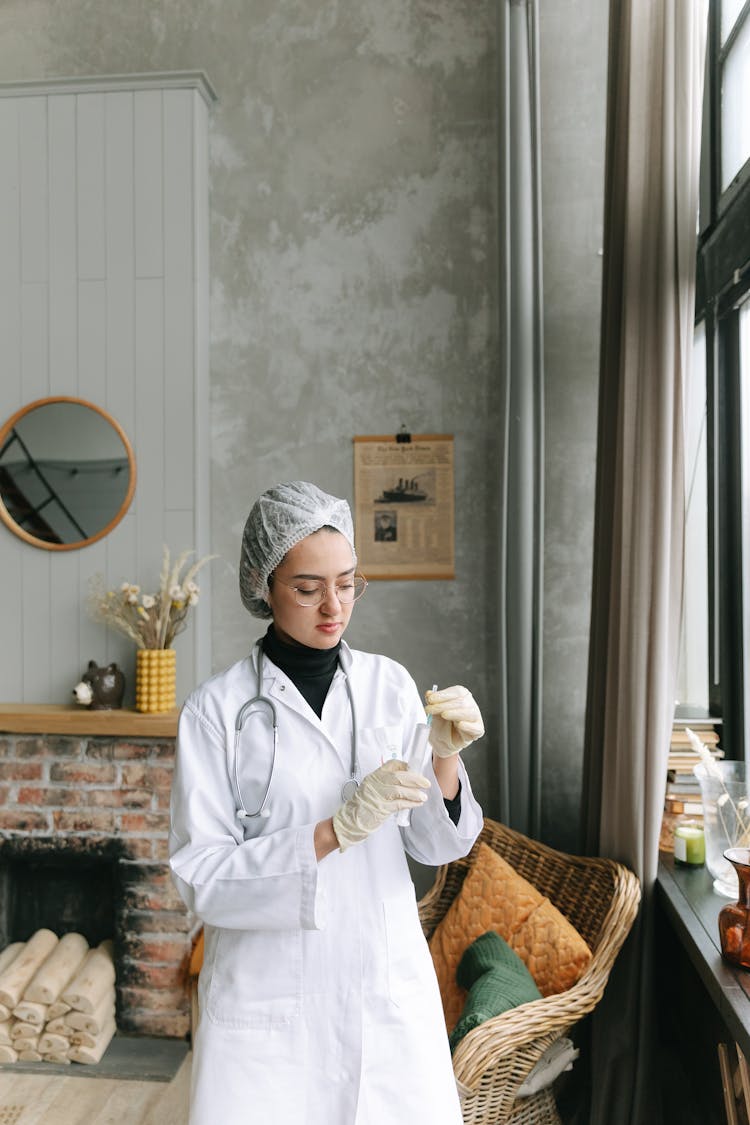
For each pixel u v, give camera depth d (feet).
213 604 10.34
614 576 7.59
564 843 9.75
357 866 4.60
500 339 9.48
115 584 9.93
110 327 9.94
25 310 10.05
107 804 9.39
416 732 4.43
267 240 10.23
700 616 9.04
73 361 9.99
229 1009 4.43
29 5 10.56
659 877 7.28
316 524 4.50
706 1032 7.17
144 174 9.88
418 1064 4.50
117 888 9.42
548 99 9.73
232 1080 4.33
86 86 9.89
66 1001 8.80
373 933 4.57
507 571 9.27
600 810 8.01
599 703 8.05
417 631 10.07
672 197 7.00
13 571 10.04
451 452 10.00
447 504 10.02
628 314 7.31
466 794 4.80
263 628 10.28
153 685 9.27
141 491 9.91
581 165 9.72
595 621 8.27
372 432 10.12
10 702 10.02
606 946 6.65
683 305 7.03
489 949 6.96
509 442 9.23
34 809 9.46
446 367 10.02
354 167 10.12
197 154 9.87
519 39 9.16
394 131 10.09
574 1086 7.96
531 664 9.24
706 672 8.94
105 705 9.46
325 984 4.43
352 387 10.14
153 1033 9.32
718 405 8.45
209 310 10.31
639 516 7.21
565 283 9.76
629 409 7.31
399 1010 4.51
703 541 8.92
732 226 7.73
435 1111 4.50
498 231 9.61
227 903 4.30
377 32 10.12
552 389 9.77
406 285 10.07
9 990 8.82
